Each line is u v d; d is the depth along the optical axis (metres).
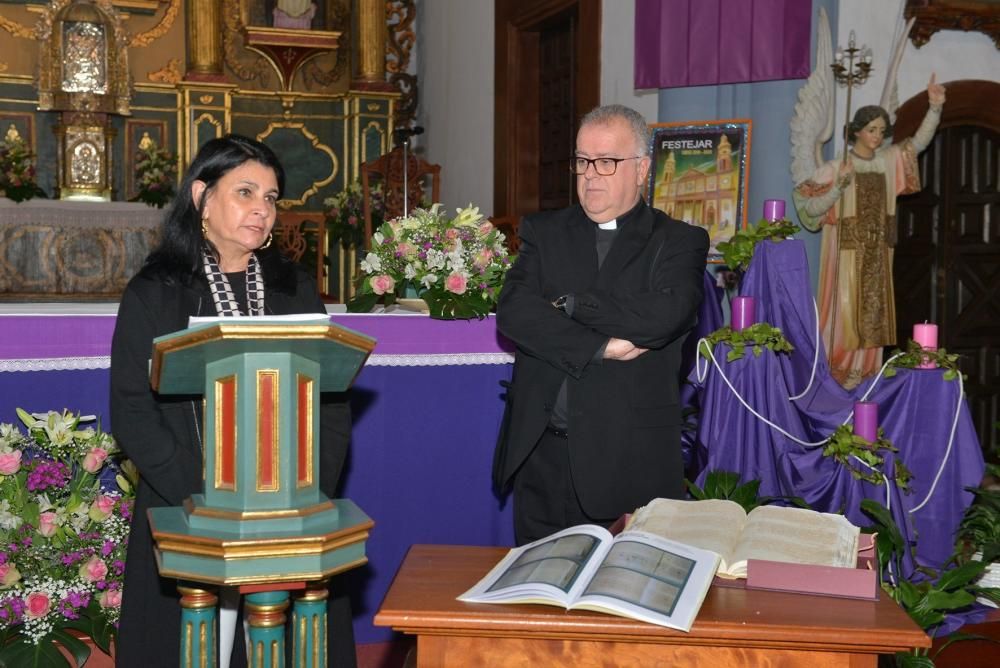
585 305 2.70
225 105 10.41
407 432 3.64
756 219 6.20
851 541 1.99
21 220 9.27
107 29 10.12
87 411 3.30
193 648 1.79
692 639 1.67
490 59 9.08
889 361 3.86
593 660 1.72
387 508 3.62
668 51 6.25
